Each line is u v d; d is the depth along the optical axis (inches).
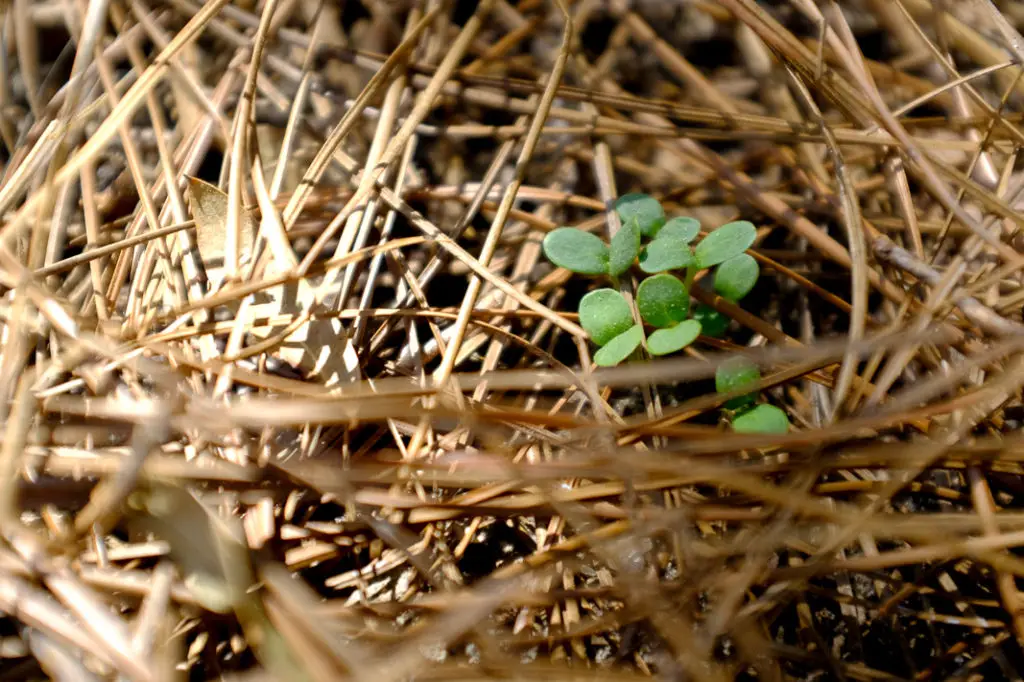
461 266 12.6
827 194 12.7
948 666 11.4
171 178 12.2
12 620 11.0
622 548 11.1
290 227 12.0
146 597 10.8
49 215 12.2
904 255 12.0
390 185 12.6
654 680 10.6
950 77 12.7
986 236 11.5
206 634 11.0
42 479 10.9
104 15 12.3
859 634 11.5
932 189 12.2
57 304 11.2
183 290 11.9
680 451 11.1
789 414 12.1
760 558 10.9
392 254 12.3
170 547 10.8
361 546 11.2
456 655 11.1
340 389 11.4
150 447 10.8
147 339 11.3
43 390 11.2
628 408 12.3
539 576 11.2
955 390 11.6
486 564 11.6
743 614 11.0
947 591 11.4
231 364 11.3
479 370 12.3
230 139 12.4
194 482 10.9
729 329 12.7
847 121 12.9
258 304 11.6
